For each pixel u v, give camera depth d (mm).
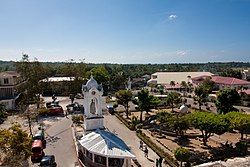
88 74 112500
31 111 77562
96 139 43688
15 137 35500
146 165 43594
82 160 45062
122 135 61031
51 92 121688
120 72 158625
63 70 127875
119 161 40781
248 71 166000
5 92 92375
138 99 71438
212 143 55656
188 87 134375
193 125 52750
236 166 13789
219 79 134875
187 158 42688
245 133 62094
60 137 60031
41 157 46406
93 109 49312
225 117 52156
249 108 93500
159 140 57531
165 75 161500
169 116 60250
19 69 87500
